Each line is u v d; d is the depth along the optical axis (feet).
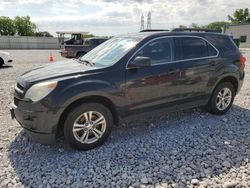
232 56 16.34
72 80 10.92
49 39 143.43
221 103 16.55
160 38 13.48
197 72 14.61
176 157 11.21
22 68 41.27
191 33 14.83
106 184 9.33
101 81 11.44
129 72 12.19
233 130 14.25
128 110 12.58
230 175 9.89
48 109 10.44
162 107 13.79
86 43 56.80
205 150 11.85
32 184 9.29
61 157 11.20
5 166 10.46
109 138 13.11
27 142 12.61
